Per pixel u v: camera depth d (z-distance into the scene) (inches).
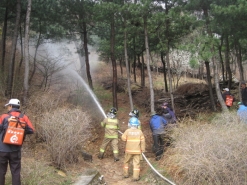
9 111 190.7
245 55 673.0
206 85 561.6
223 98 383.9
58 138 248.4
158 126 278.2
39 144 272.1
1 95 378.9
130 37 575.8
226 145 196.5
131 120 263.0
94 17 441.7
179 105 480.7
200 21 371.9
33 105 315.9
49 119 261.1
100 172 265.7
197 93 520.4
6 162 183.5
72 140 252.5
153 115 288.7
